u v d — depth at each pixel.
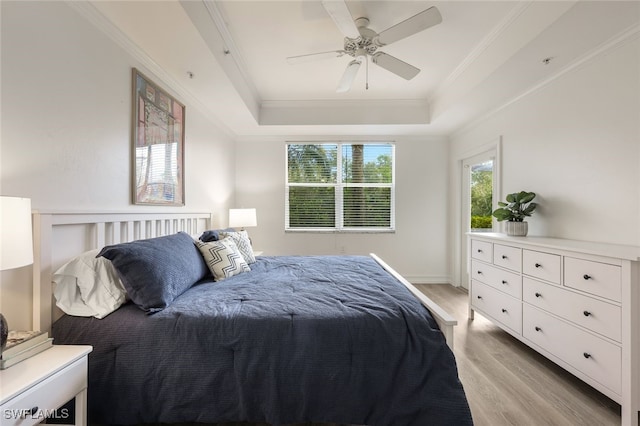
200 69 2.24
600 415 1.49
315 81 3.13
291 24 2.14
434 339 1.24
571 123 2.22
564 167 2.29
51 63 1.36
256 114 3.56
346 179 4.42
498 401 1.59
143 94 2.04
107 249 1.40
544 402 1.59
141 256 1.46
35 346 1.04
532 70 2.29
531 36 1.96
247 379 1.21
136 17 1.63
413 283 4.31
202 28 1.83
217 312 1.34
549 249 1.89
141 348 1.24
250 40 2.34
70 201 1.47
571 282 1.72
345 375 1.20
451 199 4.27
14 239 0.92
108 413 1.21
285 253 4.35
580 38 1.85
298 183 4.41
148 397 1.22
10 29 1.19
